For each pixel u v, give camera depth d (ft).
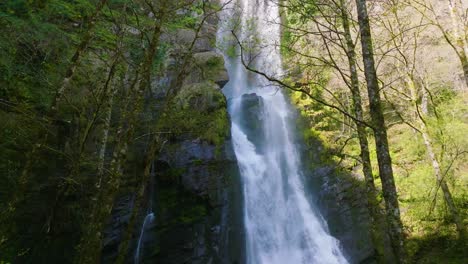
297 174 64.18
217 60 64.13
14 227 36.52
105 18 37.96
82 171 40.70
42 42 34.09
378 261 24.27
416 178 52.60
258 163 61.31
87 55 38.29
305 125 67.92
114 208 45.75
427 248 46.21
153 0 38.37
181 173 50.01
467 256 41.88
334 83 57.82
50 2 32.86
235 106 70.13
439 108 54.75
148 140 47.14
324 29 40.63
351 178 58.08
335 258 53.57
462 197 47.67
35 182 38.50
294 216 59.57
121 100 40.32
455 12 33.55
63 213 40.24
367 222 52.37
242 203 54.34
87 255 25.04
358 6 23.95
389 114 62.18
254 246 53.31
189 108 53.78
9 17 27.86
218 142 53.78
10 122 34.47
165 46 42.09
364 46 23.24
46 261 39.22
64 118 40.01
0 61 30.04
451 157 48.06
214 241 48.11
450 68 57.21
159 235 48.29
